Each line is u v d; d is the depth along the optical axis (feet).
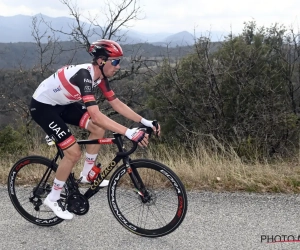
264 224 10.09
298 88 30.66
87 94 8.97
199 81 28.66
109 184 9.89
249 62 29.09
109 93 10.14
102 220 10.77
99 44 9.18
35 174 12.39
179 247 9.08
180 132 31.04
